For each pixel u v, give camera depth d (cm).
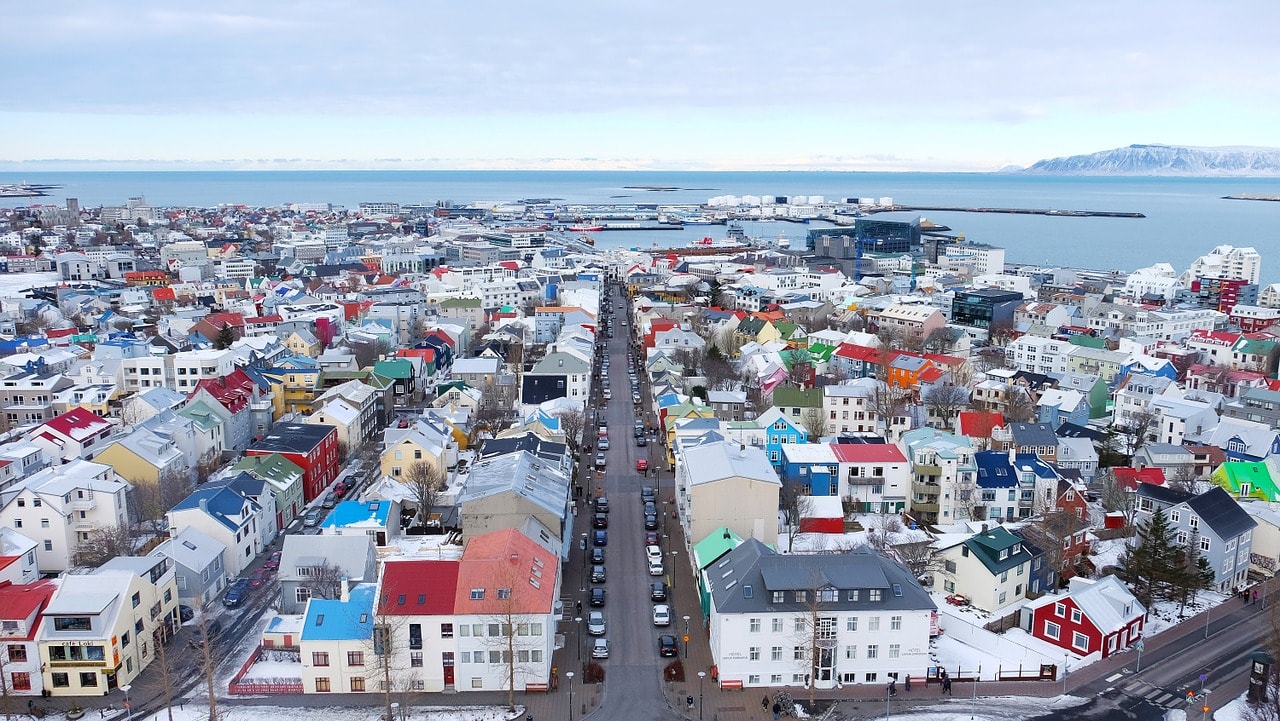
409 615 7762
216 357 17075
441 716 7456
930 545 10256
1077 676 8200
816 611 7706
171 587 8838
